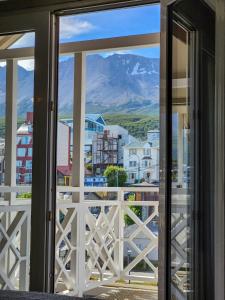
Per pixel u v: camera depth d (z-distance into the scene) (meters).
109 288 4.82
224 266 1.99
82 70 4.52
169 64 2.53
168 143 2.52
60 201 4.62
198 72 2.37
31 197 3.30
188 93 2.46
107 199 5.06
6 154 3.88
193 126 2.41
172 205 2.50
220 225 2.03
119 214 5.26
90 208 4.85
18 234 4.07
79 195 4.67
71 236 4.58
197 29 2.34
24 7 3.38
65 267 4.45
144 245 5.11
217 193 2.07
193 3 2.35
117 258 5.19
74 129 4.61
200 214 2.33
